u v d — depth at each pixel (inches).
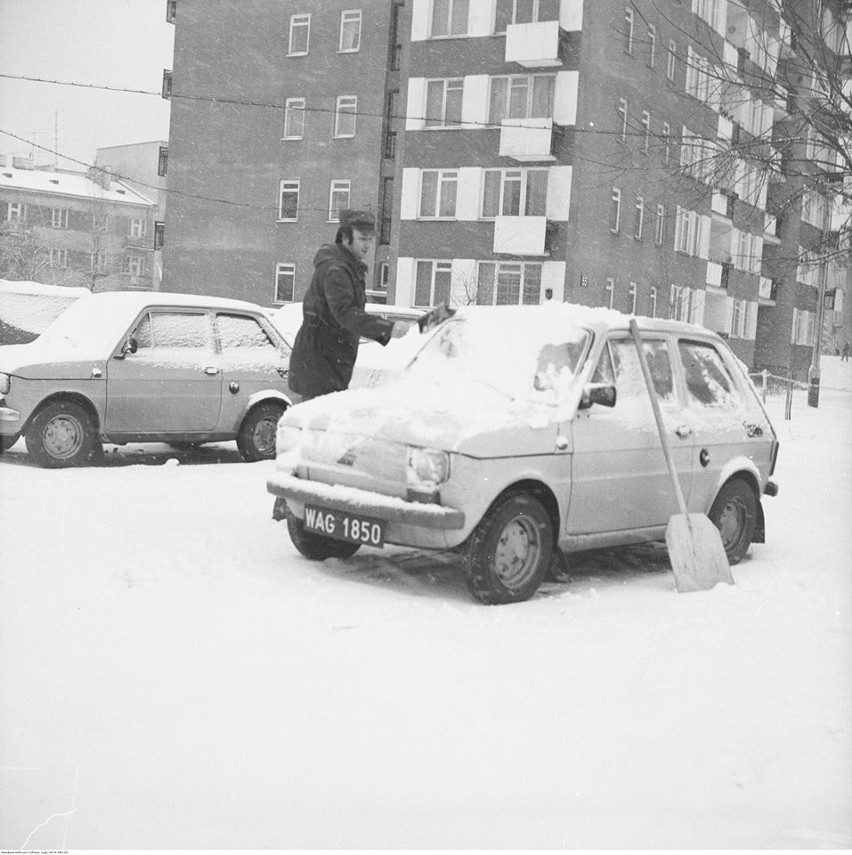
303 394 311.7
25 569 259.8
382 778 151.8
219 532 319.6
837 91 482.9
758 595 264.8
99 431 457.4
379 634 221.3
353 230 305.3
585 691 189.6
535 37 1523.1
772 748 166.1
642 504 289.6
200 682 187.6
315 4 1829.5
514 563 259.8
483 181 1598.2
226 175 1891.0
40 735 162.1
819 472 571.2
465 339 300.0
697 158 535.8
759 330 2321.6
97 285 2864.2
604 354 289.7
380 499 255.8
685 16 1033.5
